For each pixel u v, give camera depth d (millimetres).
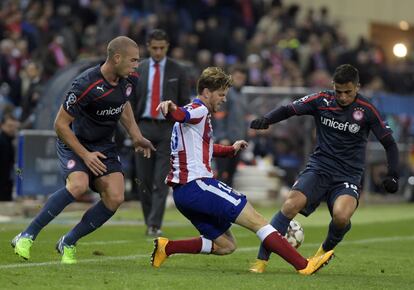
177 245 23297
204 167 22531
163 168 32656
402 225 42156
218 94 22656
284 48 73562
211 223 22906
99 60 44562
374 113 24094
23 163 43562
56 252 26156
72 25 60719
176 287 19859
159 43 32812
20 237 23312
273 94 53312
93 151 23578
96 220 23578
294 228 25578
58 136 23094
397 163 24000
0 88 52656
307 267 22750
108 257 25906
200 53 63344
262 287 20219
